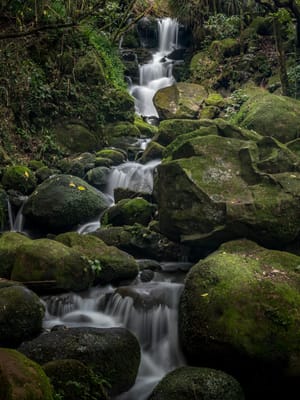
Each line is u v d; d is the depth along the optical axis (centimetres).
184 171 669
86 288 621
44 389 311
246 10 1630
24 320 518
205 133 817
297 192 633
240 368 461
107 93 1263
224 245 621
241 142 712
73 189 878
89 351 458
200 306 489
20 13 716
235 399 431
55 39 1181
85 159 1072
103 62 1371
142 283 635
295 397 463
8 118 1056
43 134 1110
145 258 741
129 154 1152
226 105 1289
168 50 1816
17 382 300
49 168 1049
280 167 672
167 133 1077
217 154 692
